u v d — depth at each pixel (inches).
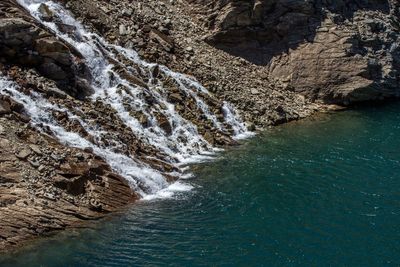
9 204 724.0
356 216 826.8
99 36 1240.8
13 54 981.2
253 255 708.0
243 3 1531.7
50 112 923.4
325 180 961.5
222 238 745.0
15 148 803.4
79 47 1124.5
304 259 703.7
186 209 827.4
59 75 1019.9
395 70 1603.1
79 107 993.5
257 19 1545.3
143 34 1354.6
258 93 1406.3
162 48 1354.6
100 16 1298.0
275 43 1577.3
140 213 802.8
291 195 893.2
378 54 1603.1
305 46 1547.7
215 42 1534.2
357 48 1563.7
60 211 753.6
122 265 666.8
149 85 1190.3
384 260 706.8
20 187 752.3
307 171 1002.1
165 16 1501.0
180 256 695.1
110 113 1031.0
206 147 1112.2
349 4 1688.0
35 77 979.9
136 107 1086.4
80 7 1266.0
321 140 1197.7
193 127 1146.7
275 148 1136.2
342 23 1605.6
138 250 702.5
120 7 1390.3
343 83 1508.4
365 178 976.3
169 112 1141.1
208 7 1583.4
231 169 1000.2
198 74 1347.2
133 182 874.1
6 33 969.5
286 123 1344.7
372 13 1705.2
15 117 866.1
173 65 1323.8
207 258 695.1
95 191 813.2
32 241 700.0
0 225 697.0
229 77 1408.7
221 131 1189.1
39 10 1150.3
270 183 941.2
